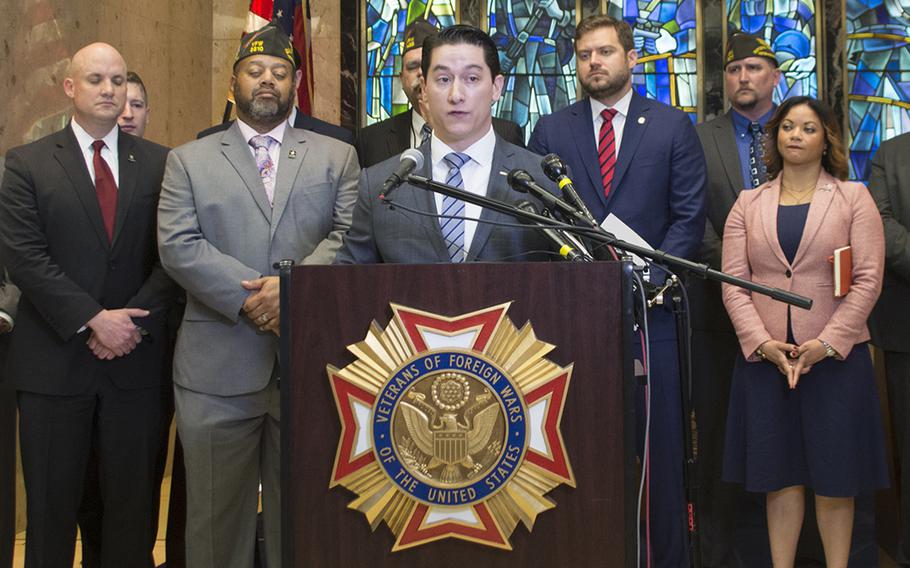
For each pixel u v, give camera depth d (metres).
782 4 6.00
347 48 6.16
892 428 3.60
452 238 2.37
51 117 4.48
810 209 3.13
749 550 3.85
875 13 5.95
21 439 3.02
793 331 3.07
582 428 1.90
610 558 1.89
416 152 2.11
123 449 3.07
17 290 3.17
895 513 3.62
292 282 1.95
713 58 6.01
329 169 3.07
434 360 1.90
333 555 1.92
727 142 3.89
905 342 3.44
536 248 2.34
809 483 3.09
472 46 2.38
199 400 2.89
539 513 1.89
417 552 1.90
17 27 4.21
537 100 6.09
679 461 3.00
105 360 3.04
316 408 1.94
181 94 5.92
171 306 3.18
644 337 2.00
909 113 5.92
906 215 3.52
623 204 3.19
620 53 3.28
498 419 1.90
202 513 2.90
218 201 2.93
